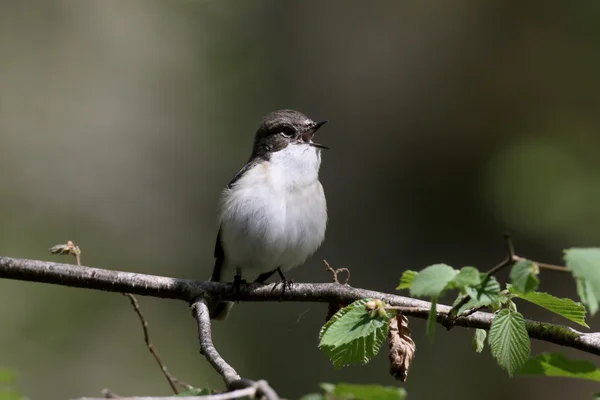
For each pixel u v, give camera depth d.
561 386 12.73
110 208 16.06
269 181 8.12
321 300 6.80
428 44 15.12
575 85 14.65
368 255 13.94
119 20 18.00
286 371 13.08
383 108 14.98
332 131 14.91
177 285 6.83
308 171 8.30
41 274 6.59
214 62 16.25
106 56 17.88
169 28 17.34
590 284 4.09
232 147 16.14
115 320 13.80
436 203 14.35
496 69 14.86
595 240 13.41
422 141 14.70
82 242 15.48
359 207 14.37
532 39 14.83
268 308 13.59
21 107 17.03
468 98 14.81
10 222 15.36
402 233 14.16
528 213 13.73
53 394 12.92
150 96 17.31
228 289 6.88
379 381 12.65
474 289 4.46
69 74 17.59
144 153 16.75
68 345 13.35
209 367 13.75
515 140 14.51
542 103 14.67
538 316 12.78
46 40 17.77
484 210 14.05
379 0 15.48
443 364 12.78
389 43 15.25
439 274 4.47
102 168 16.64
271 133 8.58
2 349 12.91
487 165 14.42
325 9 15.73
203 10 16.78
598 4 14.47
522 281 4.17
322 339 5.16
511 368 4.99
